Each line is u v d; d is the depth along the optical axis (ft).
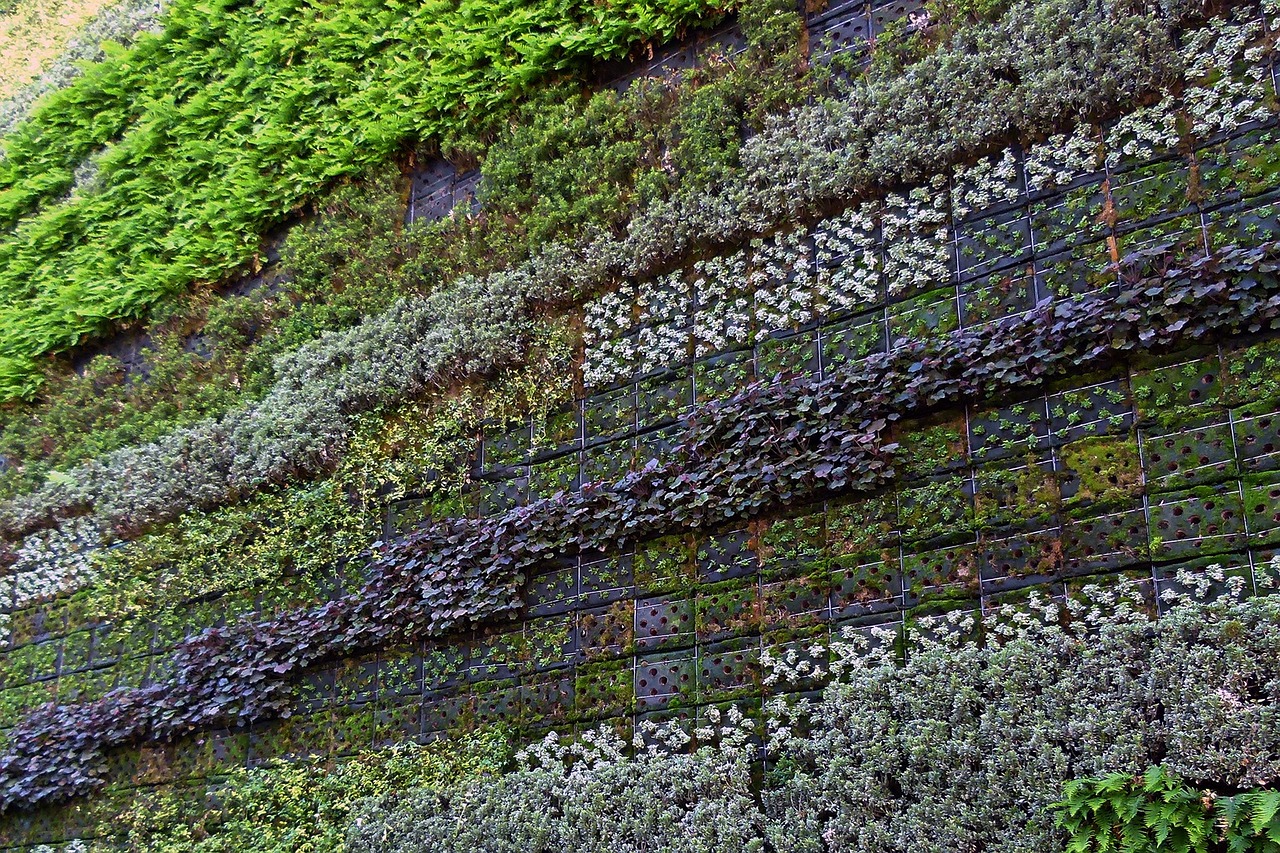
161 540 25.89
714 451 19.04
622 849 16.29
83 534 27.61
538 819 17.38
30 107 39.06
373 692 21.31
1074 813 12.90
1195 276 14.93
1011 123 17.81
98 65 35.86
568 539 19.90
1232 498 13.96
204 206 30.45
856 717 15.25
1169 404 14.90
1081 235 16.60
